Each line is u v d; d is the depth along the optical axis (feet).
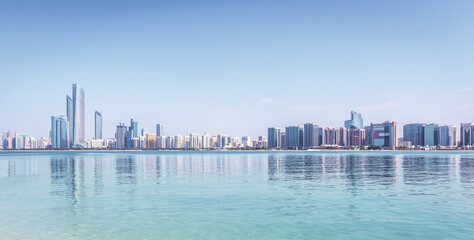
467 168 268.82
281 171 234.58
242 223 79.10
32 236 69.15
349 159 505.25
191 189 134.31
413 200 107.55
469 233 70.28
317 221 80.48
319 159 505.66
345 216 85.40
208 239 67.67
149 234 70.74
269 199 109.81
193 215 86.89
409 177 185.16
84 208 95.55
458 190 130.31
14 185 149.07
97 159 509.35
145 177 187.21
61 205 99.91
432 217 83.82
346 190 130.72
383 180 168.14
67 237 68.59
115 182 160.97
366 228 74.49
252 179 174.60
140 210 92.79
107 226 76.48
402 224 77.46
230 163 368.07
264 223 79.05
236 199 109.81
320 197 113.60
